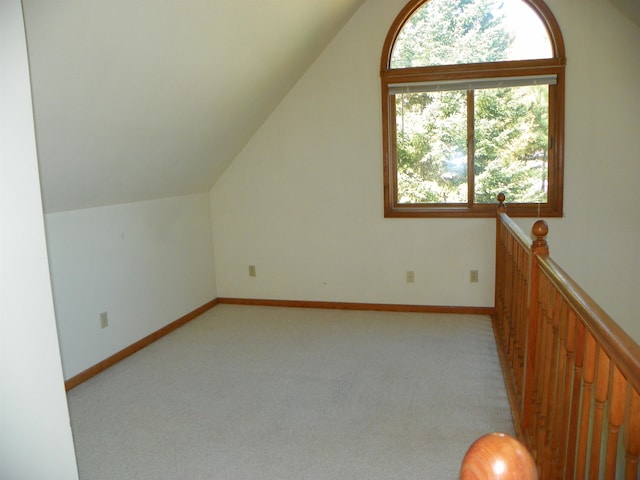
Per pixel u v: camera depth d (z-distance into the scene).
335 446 2.21
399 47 3.89
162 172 3.46
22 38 1.45
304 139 4.17
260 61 3.19
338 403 2.61
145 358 3.33
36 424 1.64
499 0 3.65
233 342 3.59
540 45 3.63
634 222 3.60
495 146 3.83
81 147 2.50
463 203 3.98
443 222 3.97
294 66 3.74
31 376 1.61
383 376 2.92
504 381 2.81
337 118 4.06
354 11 3.82
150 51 2.28
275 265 4.43
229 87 3.17
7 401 1.61
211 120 3.38
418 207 4.07
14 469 1.66
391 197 4.08
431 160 3.98
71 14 1.77
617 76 3.50
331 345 3.45
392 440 2.25
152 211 3.68
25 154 1.50
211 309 4.46
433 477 1.98
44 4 1.65
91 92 2.22
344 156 4.10
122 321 3.35
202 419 2.49
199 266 4.33
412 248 4.07
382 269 4.16
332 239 4.25
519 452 0.49
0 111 1.44
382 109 3.94
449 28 3.76
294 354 3.31
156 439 2.31
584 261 3.72
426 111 3.92
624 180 3.58
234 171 4.39
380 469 2.04
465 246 3.95
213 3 2.30
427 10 3.78
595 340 1.14
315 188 4.21
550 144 3.71
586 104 3.57
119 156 2.85
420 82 3.83
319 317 4.11
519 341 2.55
